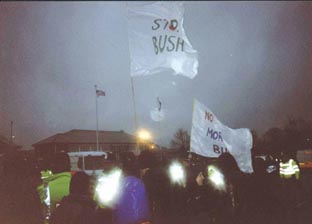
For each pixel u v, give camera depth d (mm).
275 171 7113
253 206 6184
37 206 4172
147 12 5098
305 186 11883
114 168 6352
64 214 3637
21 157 4160
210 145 6188
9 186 4031
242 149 6293
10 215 3994
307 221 7402
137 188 4344
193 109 6230
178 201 6316
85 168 16875
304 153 20938
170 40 5168
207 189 6254
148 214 4410
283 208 6938
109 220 4195
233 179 6062
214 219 6156
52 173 5012
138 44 5152
